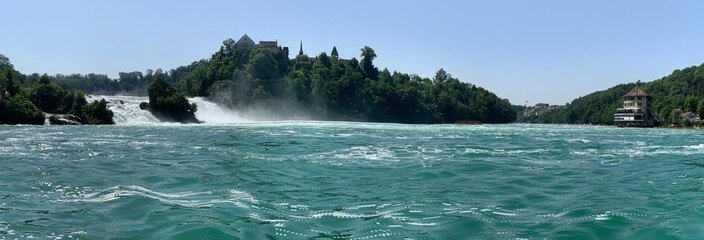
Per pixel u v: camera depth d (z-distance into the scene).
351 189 13.34
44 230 8.53
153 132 45.94
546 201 11.78
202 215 9.82
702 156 24.64
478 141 35.69
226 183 14.20
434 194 12.65
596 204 11.38
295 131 49.56
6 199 11.34
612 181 15.37
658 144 35.34
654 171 18.11
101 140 33.03
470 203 11.45
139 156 22.14
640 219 9.72
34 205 10.70
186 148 26.72
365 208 10.78
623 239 8.24
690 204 11.23
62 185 13.59
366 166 18.64
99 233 8.40
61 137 35.94
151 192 12.58
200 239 8.08
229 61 184.88
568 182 15.05
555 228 9.02
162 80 101.75
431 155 23.55
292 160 20.50
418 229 8.94
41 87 85.00
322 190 13.15
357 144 30.77
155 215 9.79
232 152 24.31
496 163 20.25
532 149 28.44
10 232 8.34
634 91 155.12
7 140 31.88
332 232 8.70
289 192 12.78
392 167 18.42
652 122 152.88
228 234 8.42
